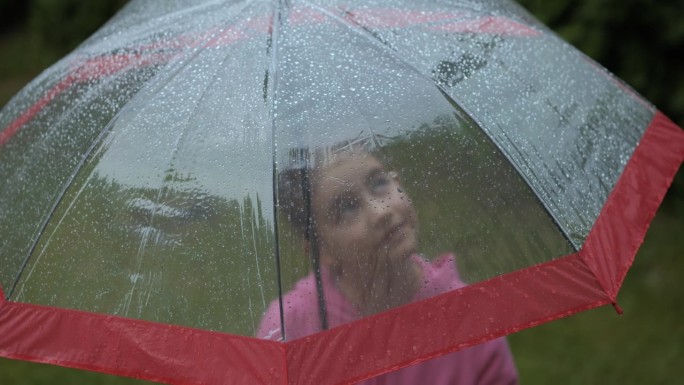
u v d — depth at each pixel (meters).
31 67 7.92
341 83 1.56
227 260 1.47
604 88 1.84
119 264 1.52
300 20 1.65
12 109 1.82
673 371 3.65
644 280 4.30
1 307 1.56
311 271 1.46
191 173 1.52
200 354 1.44
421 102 1.57
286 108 1.53
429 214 1.52
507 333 1.47
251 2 1.71
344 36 1.63
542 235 1.55
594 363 3.74
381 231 1.50
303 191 1.49
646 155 1.77
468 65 1.66
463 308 1.48
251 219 1.48
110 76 1.68
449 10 1.76
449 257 1.51
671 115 4.63
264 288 1.45
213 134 1.53
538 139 1.64
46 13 8.03
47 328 1.52
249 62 1.59
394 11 1.71
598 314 4.10
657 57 4.55
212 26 1.68
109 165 1.57
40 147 1.67
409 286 1.48
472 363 1.79
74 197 1.57
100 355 1.48
